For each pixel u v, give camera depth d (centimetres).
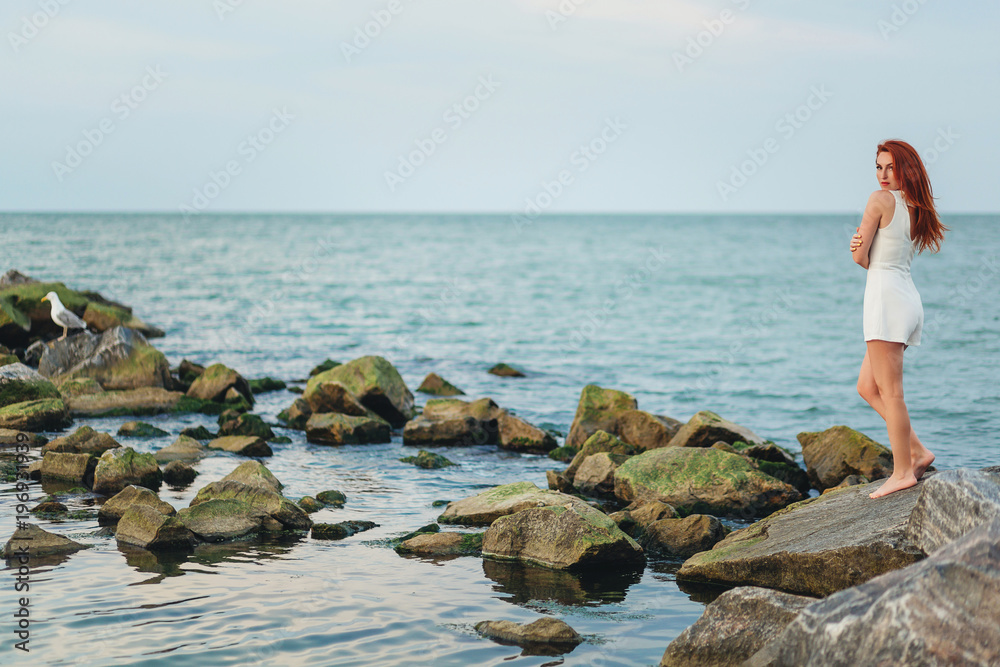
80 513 952
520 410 1908
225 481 988
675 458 1129
